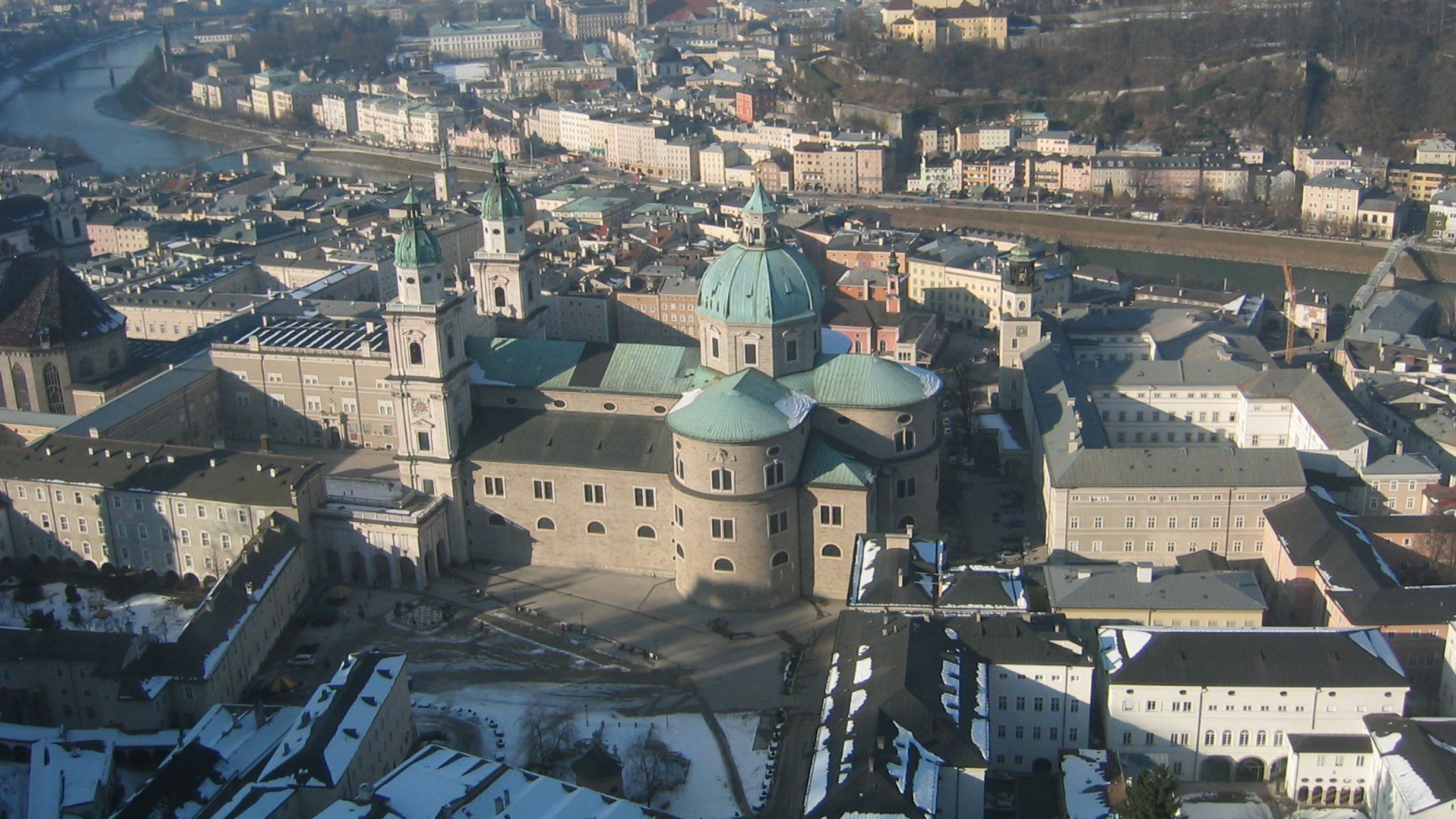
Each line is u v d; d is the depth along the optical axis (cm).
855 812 15738
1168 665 19000
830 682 19212
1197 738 19038
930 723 17400
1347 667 18800
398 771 17512
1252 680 18762
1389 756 17750
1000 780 19200
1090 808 17650
